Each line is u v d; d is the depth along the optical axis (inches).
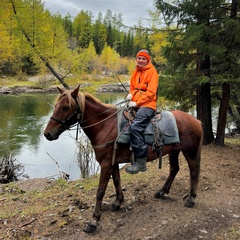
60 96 149.4
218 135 360.8
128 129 154.8
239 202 195.9
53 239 148.3
